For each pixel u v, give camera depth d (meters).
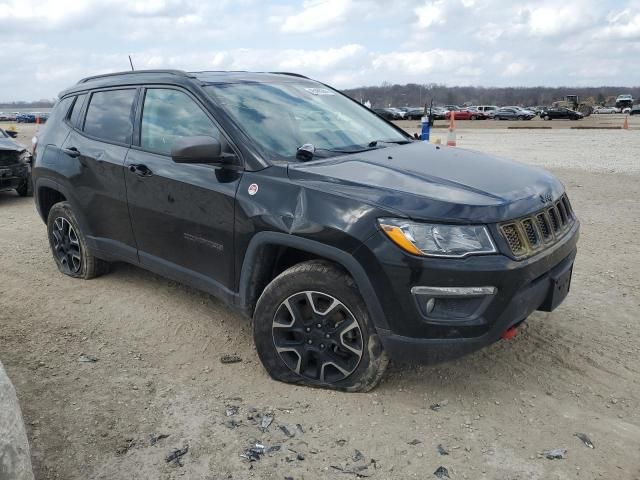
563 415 3.02
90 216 4.56
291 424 2.93
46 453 2.69
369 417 2.99
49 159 4.85
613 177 10.86
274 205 3.14
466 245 2.73
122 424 2.92
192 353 3.75
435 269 2.72
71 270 5.07
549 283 3.09
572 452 2.71
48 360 3.60
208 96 3.69
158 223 3.89
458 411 3.05
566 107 57.62
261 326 3.30
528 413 3.04
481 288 2.74
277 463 2.64
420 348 2.85
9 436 2.00
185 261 3.79
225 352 3.76
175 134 3.82
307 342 3.21
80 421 2.94
